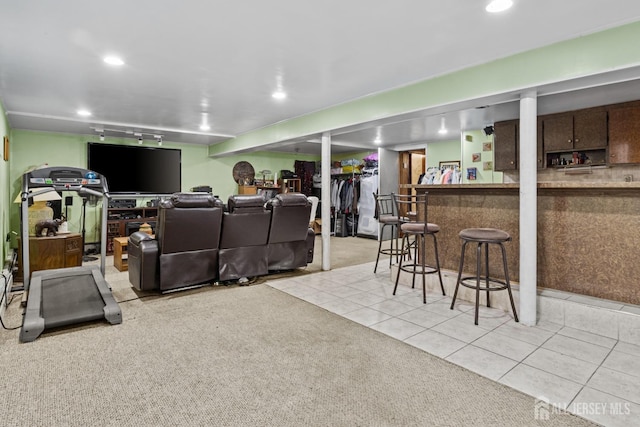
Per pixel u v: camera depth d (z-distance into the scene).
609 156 4.40
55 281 3.38
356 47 2.72
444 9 2.17
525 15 2.22
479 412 1.70
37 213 4.88
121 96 4.02
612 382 1.97
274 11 2.19
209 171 7.85
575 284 2.96
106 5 2.11
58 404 1.76
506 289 3.06
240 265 4.03
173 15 2.23
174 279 3.60
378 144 7.58
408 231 3.42
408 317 2.98
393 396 1.84
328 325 2.81
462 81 3.12
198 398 1.82
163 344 2.46
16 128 5.68
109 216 6.38
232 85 3.65
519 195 3.08
